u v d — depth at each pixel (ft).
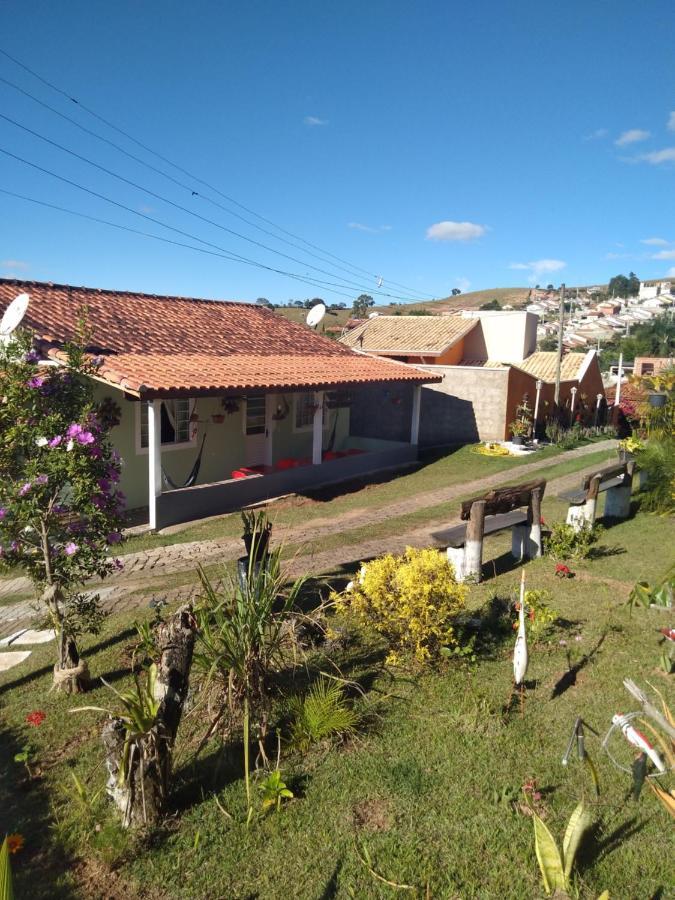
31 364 17.80
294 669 17.13
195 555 33.63
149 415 38.24
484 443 69.67
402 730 14.96
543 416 76.07
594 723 14.80
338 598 19.40
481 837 11.56
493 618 20.38
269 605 15.67
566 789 12.71
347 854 11.35
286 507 44.62
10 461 17.85
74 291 51.29
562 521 33.83
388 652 18.88
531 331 92.48
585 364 84.89
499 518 27.66
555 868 10.28
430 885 10.53
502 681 16.88
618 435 83.51
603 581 23.98
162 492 39.40
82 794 12.80
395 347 84.48
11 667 20.94
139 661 19.29
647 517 33.47
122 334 46.42
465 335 87.51
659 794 10.56
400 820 12.09
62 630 18.28
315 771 13.66
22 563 18.33
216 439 50.44
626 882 10.41
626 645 18.51
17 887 11.16
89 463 17.57
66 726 16.44
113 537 18.47
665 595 16.22
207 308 61.87
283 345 59.21
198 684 15.74
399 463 61.41
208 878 11.04
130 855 11.64
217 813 12.60
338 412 66.44
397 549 32.81
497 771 13.32
